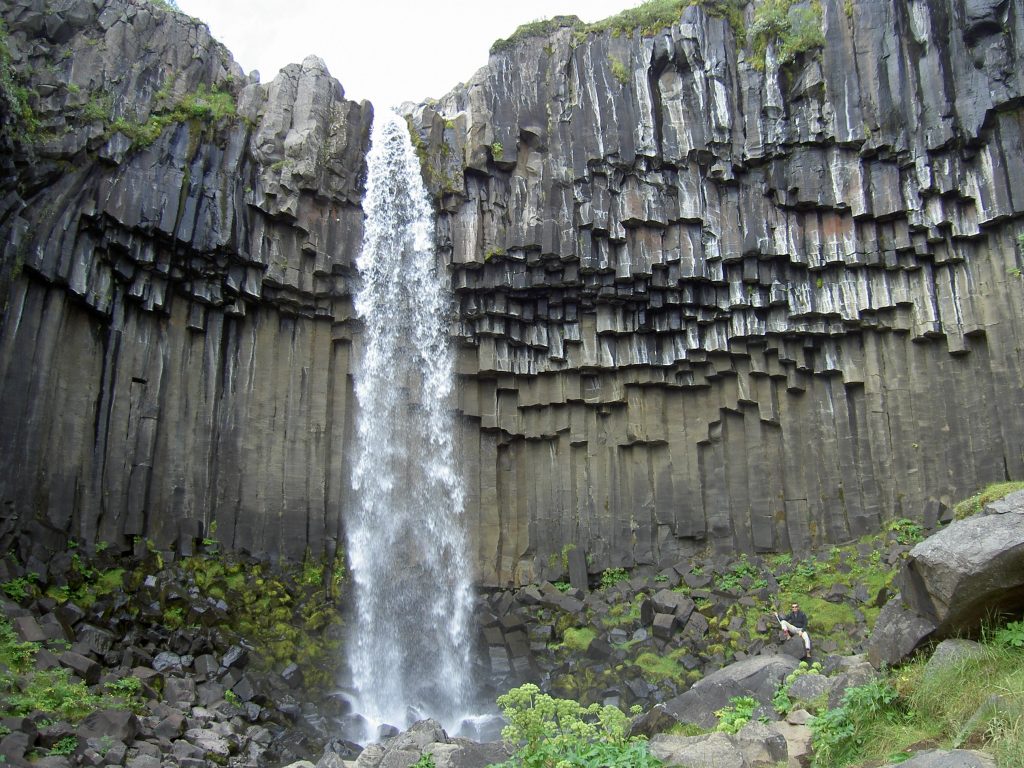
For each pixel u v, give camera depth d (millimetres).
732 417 19750
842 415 18906
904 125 18109
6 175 14320
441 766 9102
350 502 18812
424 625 18547
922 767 6820
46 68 15648
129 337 16688
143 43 17328
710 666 15984
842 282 18750
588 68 19906
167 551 16141
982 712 7395
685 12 19719
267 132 18547
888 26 18500
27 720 9688
